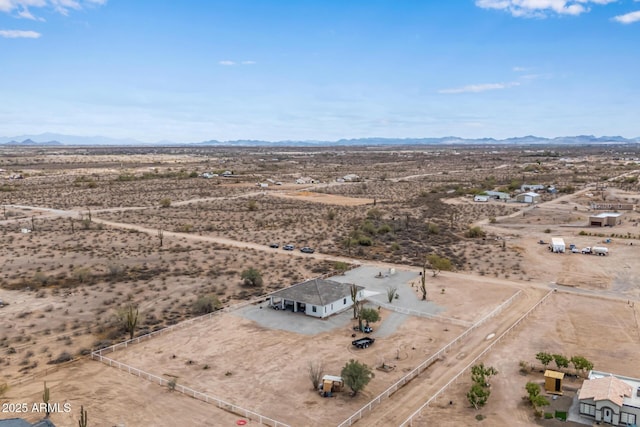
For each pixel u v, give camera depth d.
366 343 48.94
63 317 54.91
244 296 63.75
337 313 58.47
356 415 36.50
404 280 72.25
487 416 36.50
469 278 73.50
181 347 48.38
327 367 44.38
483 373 40.69
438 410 37.47
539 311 59.47
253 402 38.56
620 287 69.00
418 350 48.34
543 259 84.06
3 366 43.47
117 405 37.81
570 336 51.75
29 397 38.50
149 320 54.72
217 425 35.41
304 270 76.31
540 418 36.22
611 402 35.09
